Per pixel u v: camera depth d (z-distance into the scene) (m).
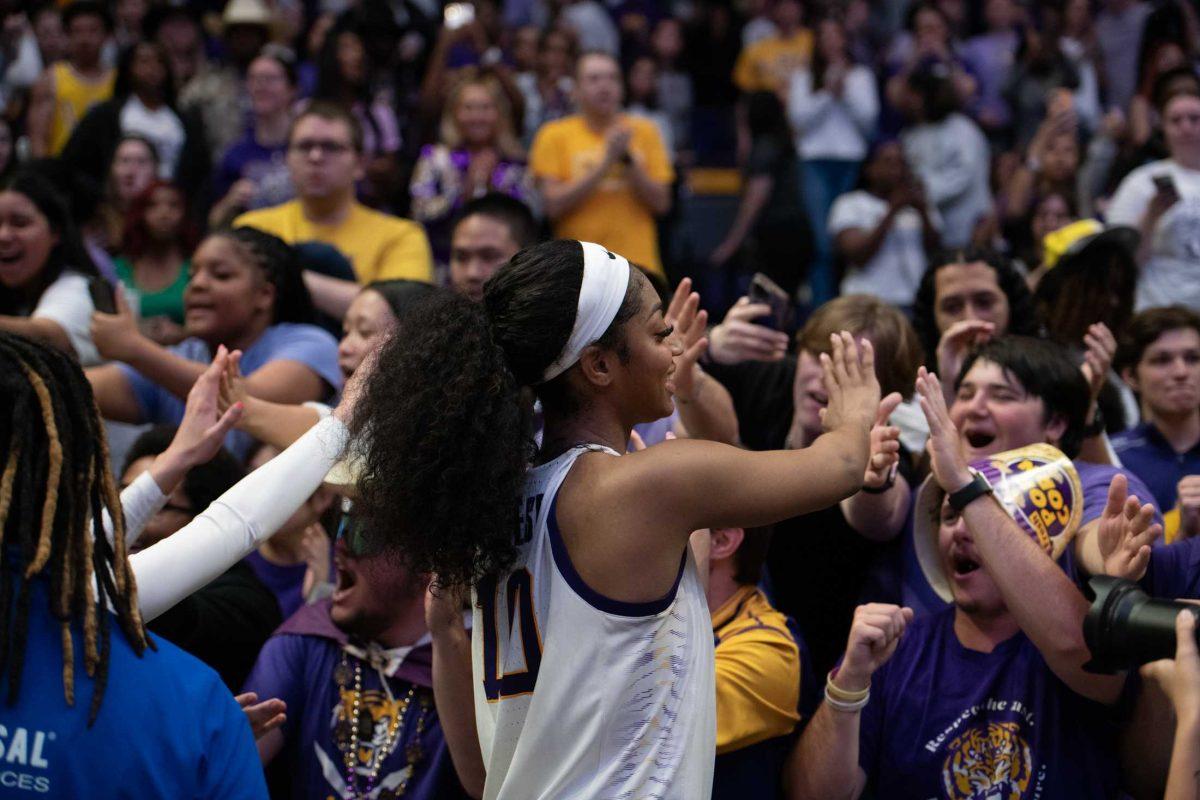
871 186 11.88
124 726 2.92
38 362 3.04
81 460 3.04
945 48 15.20
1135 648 3.62
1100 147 12.91
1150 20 13.52
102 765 2.89
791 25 16.33
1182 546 4.52
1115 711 4.34
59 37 14.95
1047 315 7.14
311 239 8.43
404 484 3.28
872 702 4.55
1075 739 4.32
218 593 4.95
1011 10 15.84
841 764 4.24
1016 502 4.35
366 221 8.64
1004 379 5.00
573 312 3.33
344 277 7.81
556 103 13.91
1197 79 10.87
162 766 2.94
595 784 3.25
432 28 14.70
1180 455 6.45
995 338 5.20
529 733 3.32
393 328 3.58
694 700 3.31
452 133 11.27
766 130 13.46
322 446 3.69
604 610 3.27
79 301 7.12
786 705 4.34
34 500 2.97
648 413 3.49
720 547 4.59
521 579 3.38
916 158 12.96
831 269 12.81
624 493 3.28
